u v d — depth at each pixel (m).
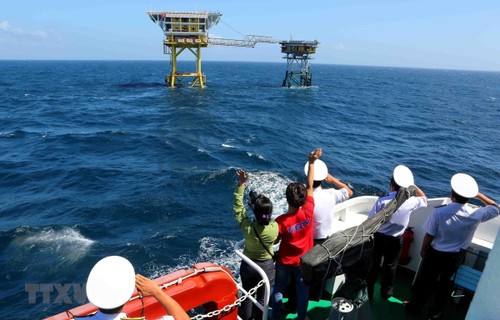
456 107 68.81
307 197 4.25
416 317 5.08
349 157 29.64
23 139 33.84
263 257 4.33
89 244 15.23
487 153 33.44
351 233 3.97
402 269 5.93
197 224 16.83
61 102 59.62
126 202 19.20
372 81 148.88
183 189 20.98
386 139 37.91
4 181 22.83
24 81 102.31
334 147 33.09
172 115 46.91
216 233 16.02
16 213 18.17
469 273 4.79
